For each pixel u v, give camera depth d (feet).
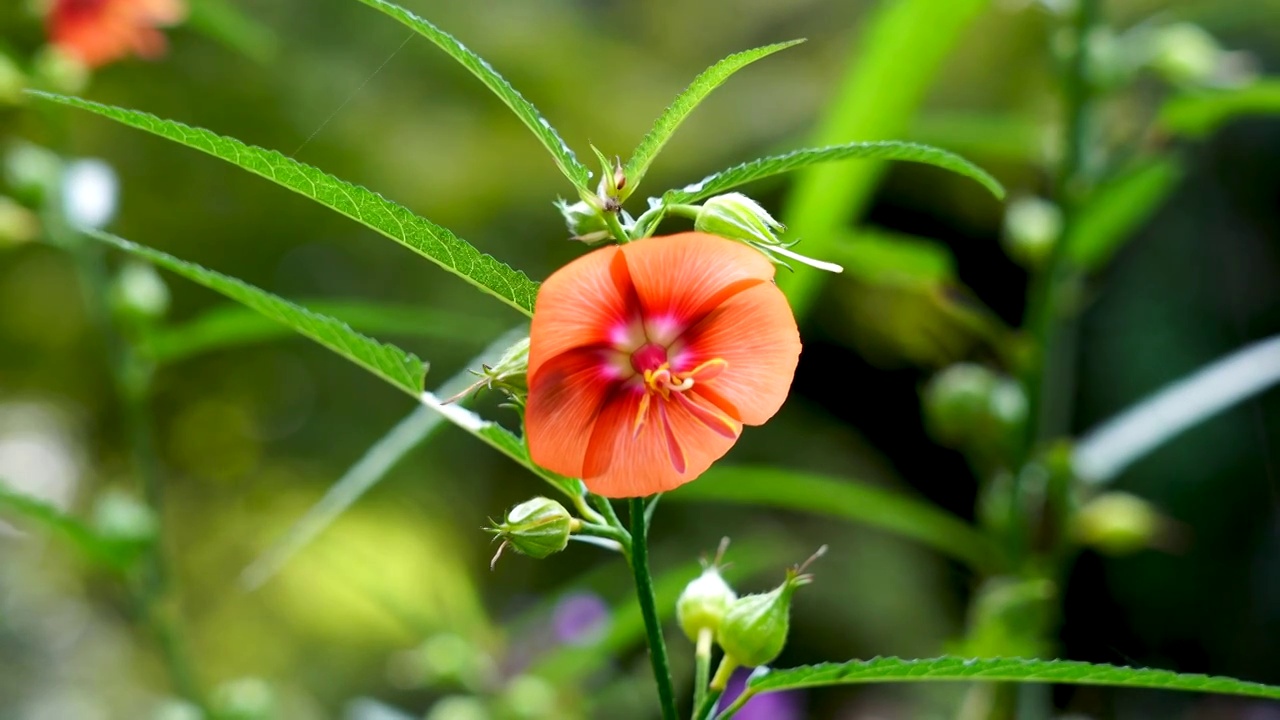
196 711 1.95
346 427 4.25
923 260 1.95
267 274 4.09
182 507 4.12
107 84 3.99
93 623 4.24
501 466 4.40
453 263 1.38
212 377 4.14
